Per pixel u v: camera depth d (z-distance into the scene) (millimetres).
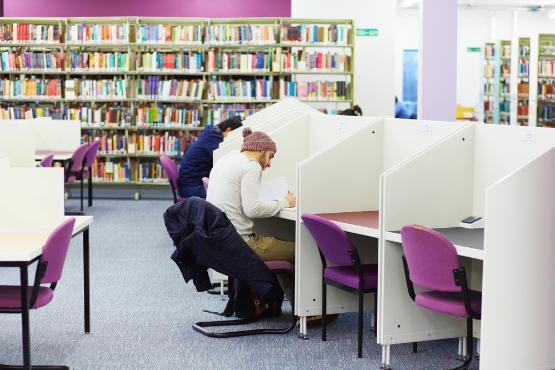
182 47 11109
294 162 5680
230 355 4238
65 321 4867
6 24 10977
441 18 8102
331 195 4582
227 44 10773
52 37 10922
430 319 4035
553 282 3410
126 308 5191
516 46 14000
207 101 10898
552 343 3443
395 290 3953
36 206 4047
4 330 4672
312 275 4547
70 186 11547
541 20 20219
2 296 3701
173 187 7438
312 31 10859
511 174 3295
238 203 4629
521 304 3371
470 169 4125
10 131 7961
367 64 11852
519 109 14008
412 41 20062
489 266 3307
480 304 3613
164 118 10891
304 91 10961
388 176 3910
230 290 4996
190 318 4977
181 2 12500
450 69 8141
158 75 11078
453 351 4301
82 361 4121
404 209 3957
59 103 11227
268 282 4398
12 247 3582
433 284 3584
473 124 4121
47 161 7887
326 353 4273
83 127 10883
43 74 11172
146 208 9938
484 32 20062
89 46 11164
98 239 7723
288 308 5242
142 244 7484
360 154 4645
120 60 10844
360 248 4633
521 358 3402
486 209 3281
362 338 4312
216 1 12508
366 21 11805
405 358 4168
